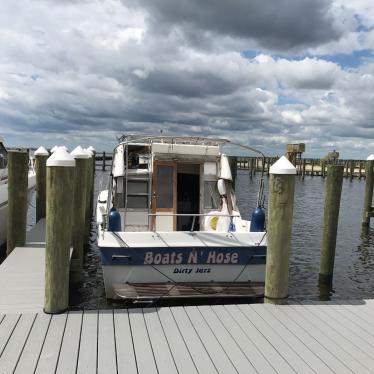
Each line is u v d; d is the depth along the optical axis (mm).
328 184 9953
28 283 6629
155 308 5719
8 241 8898
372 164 17250
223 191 8742
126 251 6945
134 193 8547
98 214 9297
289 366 4375
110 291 7203
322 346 4836
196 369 4242
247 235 7312
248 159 69688
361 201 28953
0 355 4336
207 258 7152
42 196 12016
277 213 5820
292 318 5574
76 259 9070
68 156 5184
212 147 8711
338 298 9289
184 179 8789
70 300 8234
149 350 4578
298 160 52219
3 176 11930
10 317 5223
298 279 10484
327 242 10039
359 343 4941
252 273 7391
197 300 7617
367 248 14148
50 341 4660
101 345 4629
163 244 7059
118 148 8750
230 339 4918
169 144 8547
